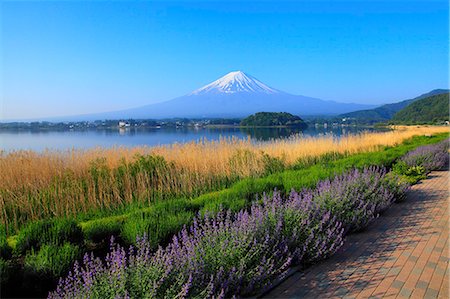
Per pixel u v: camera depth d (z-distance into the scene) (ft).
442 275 12.85
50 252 12.74
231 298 10.86
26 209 21.35
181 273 9.98
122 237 15.89
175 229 16.05
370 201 20.35
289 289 11.89
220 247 12.11
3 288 11.65
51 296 10.76
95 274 10.92
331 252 14.20
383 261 14.16
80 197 22.90
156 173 27.96
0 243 14.17
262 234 13.58
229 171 32.42
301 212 15.74
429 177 36.04
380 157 40.40
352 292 11.60
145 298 9.29
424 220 19.97
